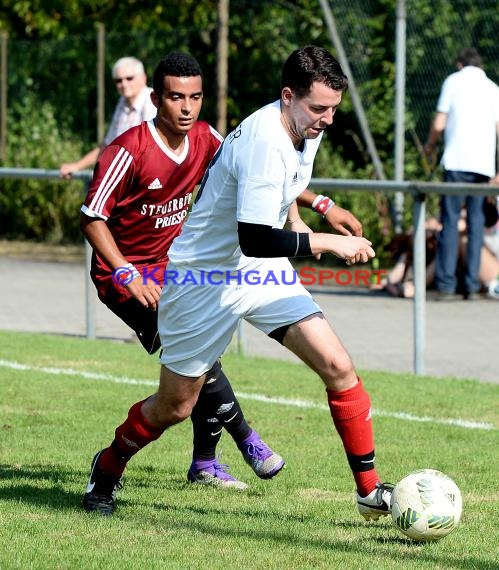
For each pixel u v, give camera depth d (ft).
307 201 44.42
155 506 43.01
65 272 125.29
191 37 142.41
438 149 127.24
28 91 149.28
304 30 137.59
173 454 52.31
